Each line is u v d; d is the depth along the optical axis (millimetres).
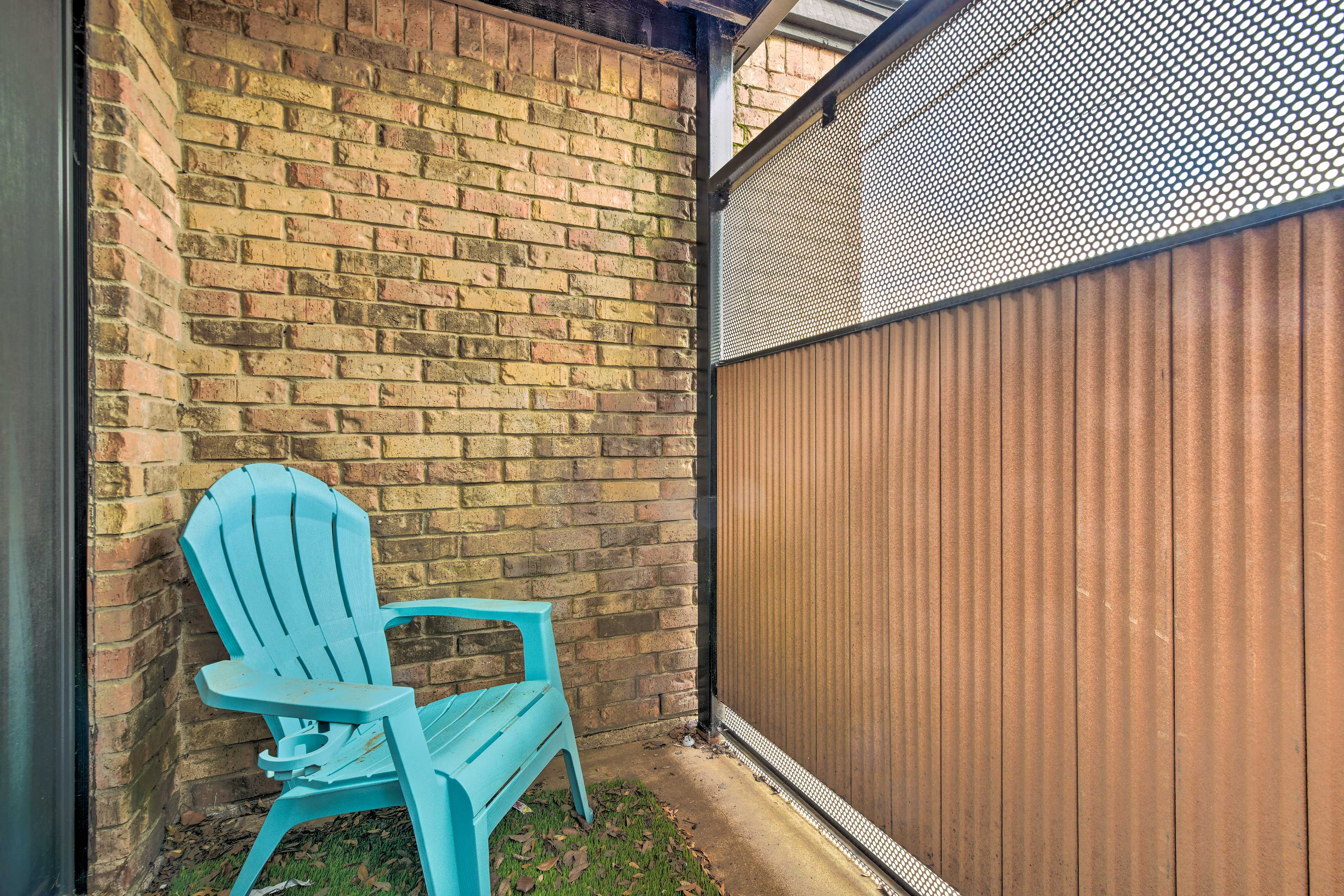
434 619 1953
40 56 1256
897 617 1402
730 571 2135
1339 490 729
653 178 2252
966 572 1225
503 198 2023
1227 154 819
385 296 1871
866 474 1496
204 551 1335
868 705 1487
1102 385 976
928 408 1316
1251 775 807
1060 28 1035
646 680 2232
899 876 1408
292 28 1780
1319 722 745
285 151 1768
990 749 1174
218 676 1208
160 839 1552
